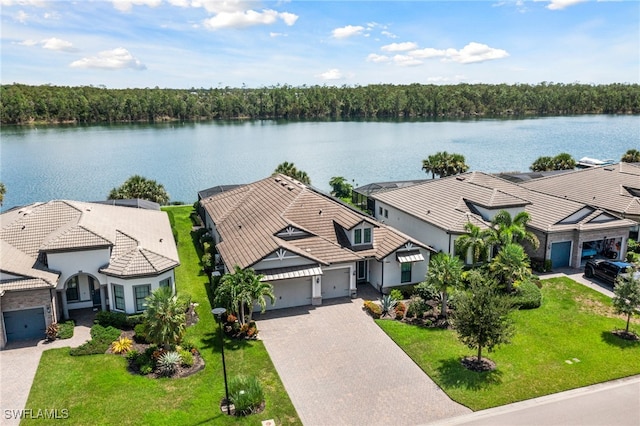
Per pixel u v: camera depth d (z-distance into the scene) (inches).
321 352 1088.2
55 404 887.7
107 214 1524.4
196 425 828.6
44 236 1346.0
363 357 1066.7
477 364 1025.5
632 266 1300.4
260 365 1030.4
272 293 1211.9
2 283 1115.3
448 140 6117.1
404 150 5300.2
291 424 837.2
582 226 1594.5
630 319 1235.2
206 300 1375.5
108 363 1033.5
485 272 1387.8
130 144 5851.4
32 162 4601.4
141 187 2429.9
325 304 1353.3
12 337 1145.4
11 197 3307.1
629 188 1963.6
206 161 4675.2
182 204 2704.2
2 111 7534.5
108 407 875.4
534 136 6451.8
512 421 837.8
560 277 1526.8
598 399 900.6
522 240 1664.6
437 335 1162.6
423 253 1434.5
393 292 1358.3
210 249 1718.8
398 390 941.2
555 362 1035.3
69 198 3287.4
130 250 1296.8
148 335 1022.4
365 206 2395.4
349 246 1456.7
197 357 1060.5
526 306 1296.8
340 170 4200.3
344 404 896.9
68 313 1283.2
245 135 6850.4
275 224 1472.7
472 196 1717.5
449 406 888.3
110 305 1250.6
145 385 947.3
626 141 5880.9
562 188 2165.4
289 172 2625.5
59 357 1060.5
